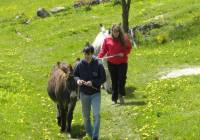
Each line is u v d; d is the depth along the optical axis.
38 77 25.52
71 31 38.56
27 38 40.97
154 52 28.19
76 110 18.95
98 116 14.29
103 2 49.22
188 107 16.48
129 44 18.86
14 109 17.62
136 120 16.84
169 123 15.18
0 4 56.06
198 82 19.98
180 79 20.88
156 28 33.12
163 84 20.64
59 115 16.52
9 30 44.22
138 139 15.14
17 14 51.03
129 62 26.55
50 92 16.50
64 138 15.49
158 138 14.58
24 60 31.61
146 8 41.38
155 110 17.06
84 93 14.30
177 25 32.44
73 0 52.72
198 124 14.51
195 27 31.28
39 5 53.03
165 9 39.88
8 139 14.37
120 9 45.50
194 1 40.31
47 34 41.00
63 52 33.38
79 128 16.53
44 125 16.50
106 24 40.12
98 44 22.00
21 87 22.48
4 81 23.00
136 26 33.62
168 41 30.72
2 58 32.34
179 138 13.95
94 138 14.43
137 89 21.39
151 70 24.45
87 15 45.12
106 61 21.12
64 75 15.59
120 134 15.80
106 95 21.06
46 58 31.86
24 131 15.34
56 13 48.47
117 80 19.17
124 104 19.08
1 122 15.73
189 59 25.55
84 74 14.25
